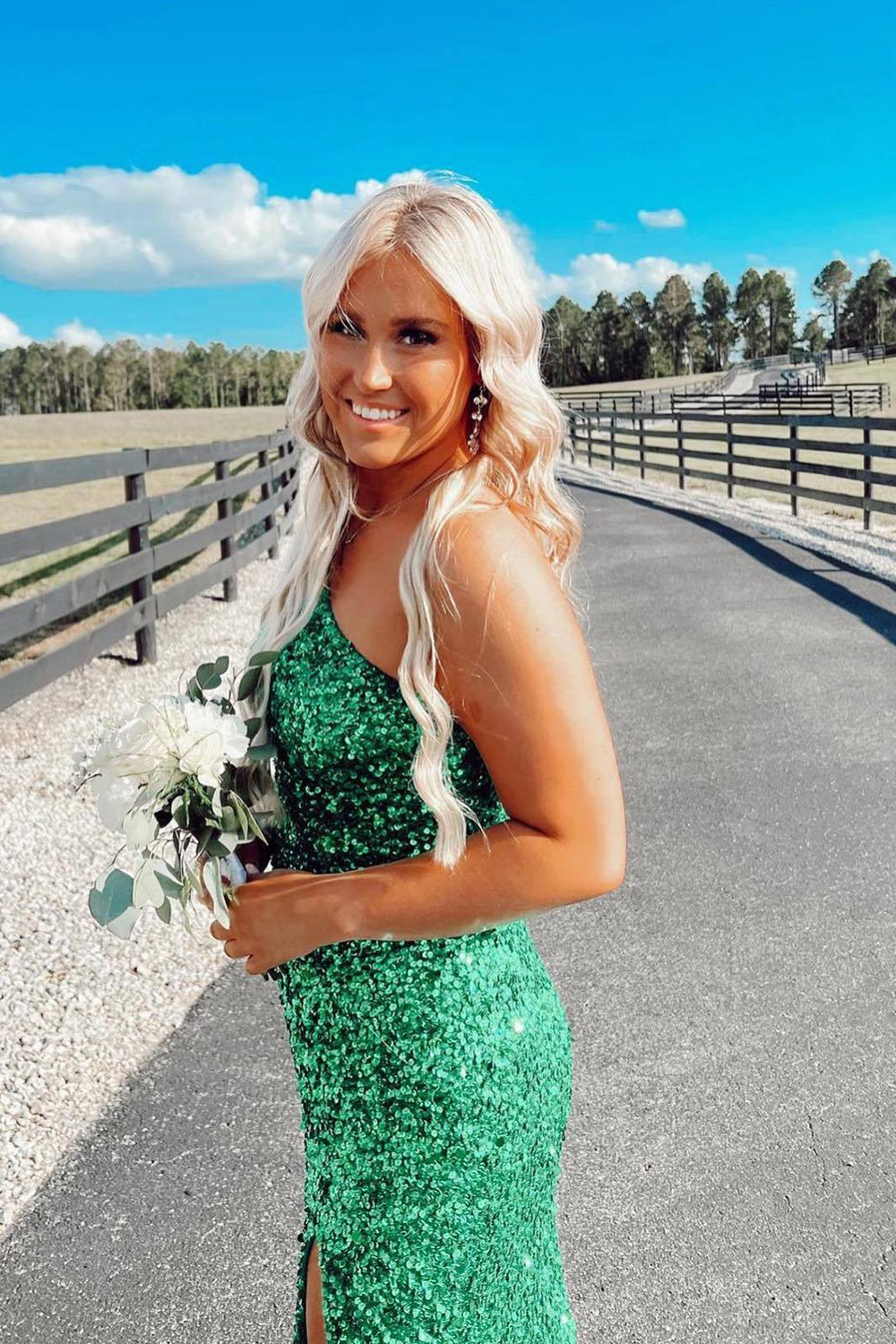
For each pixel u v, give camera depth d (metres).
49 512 15.51
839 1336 2.10
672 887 4.08
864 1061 2.97
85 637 6.38
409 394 1.32
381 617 1.30
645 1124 2.73
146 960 3.57
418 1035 1.35
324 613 1.36
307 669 1.34
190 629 8.65
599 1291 2.22
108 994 3.36
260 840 1.52
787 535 13.01
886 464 22.11
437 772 1.25
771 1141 2.66
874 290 145.62
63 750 5.72
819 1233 2.36
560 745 1.20
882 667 7.11
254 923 1.32
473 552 1.22
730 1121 2.74
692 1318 2.15
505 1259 1.43
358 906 1.28
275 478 13.39
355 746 1.31
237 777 1.42
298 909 1.30
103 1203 2.47
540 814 1.22
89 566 11.00
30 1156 2.62
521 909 1.24
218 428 47.97
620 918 3.85
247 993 3.38
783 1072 2.93
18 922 3.81
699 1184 2.52
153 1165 2.60
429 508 1.26
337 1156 1.41
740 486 19.25
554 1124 1.46
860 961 3.50
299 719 1.34
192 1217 2.43
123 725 1.33
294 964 1.42
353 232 1.29
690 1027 3.16
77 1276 2.27
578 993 3.37
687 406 55.69
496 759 1.23
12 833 4.63
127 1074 2.95
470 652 1.21
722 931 3.73
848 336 151.62
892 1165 2.56
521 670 1.20
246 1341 2.11
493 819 1.37
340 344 1.34
